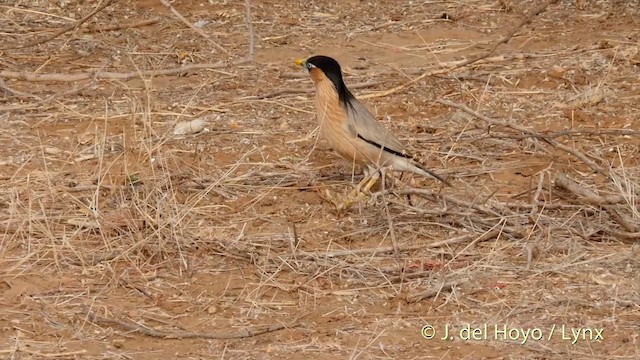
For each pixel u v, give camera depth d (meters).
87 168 12.95
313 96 15.26
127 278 10.80
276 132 14.16
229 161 13.31
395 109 14.95
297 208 12.27
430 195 12.10
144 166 12.95
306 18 18.30
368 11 18.69
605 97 15.34
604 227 11.67
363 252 11.27
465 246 11.45
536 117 14.78
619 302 10.41
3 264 11.01
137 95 15.01
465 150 13.70
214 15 18.23
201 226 11.73
